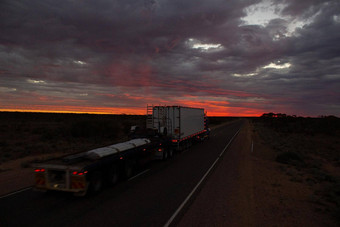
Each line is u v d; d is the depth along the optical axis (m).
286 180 10.49
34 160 13.55
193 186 8.77
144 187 8.66
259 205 6.91
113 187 8.70
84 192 7.07
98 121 30.08
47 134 27.22
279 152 19.73
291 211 6.58
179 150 17.50
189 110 20.25
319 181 10.84
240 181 9.57
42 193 7.91
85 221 5.55
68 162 7.47
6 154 15.56
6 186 8.66
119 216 5.88
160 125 16.97
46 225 5.32
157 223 5.45
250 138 30.66
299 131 45.81
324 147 26.52
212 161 14.38
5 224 5.36
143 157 11.91
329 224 5.77
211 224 5.43
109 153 8.59
